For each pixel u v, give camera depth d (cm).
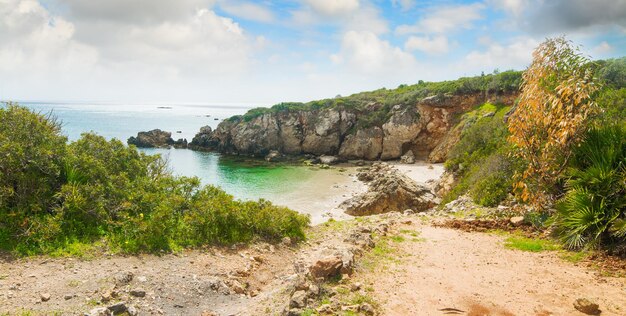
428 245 1101
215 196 1374
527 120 1188
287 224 1336
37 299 698
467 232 1259
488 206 1666
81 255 927
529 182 1248
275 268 1072
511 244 1073
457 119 5847
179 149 7231
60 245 953
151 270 892
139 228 1034
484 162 2541
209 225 1178
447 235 1218
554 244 1046
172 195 1277
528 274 840
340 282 800
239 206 1314
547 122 1102
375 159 6206
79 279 795
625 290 729
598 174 974
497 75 5794
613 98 1786
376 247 1072
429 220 1493
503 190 1664
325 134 6400
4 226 938
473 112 5669
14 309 653
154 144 7338
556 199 1166
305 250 1252
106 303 712
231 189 3894
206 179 4438
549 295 729
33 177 1054
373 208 2955
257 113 6881
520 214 1326
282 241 1271
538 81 1162
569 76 1109
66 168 1145
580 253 936
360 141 6194
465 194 2153
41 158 1073
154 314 706
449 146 5494
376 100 6781
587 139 1062
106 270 856
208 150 7050
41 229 954
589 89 1052
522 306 688
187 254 1039
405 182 3070
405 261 952
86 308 680
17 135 1079
